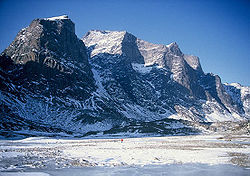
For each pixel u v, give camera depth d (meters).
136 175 25.03
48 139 97.19
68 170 26.59
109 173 25.67
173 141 82.50
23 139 94.62
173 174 25.67
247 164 31.39
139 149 50.03
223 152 43.69
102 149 50.66
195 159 35.19
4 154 37.06
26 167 27.28
